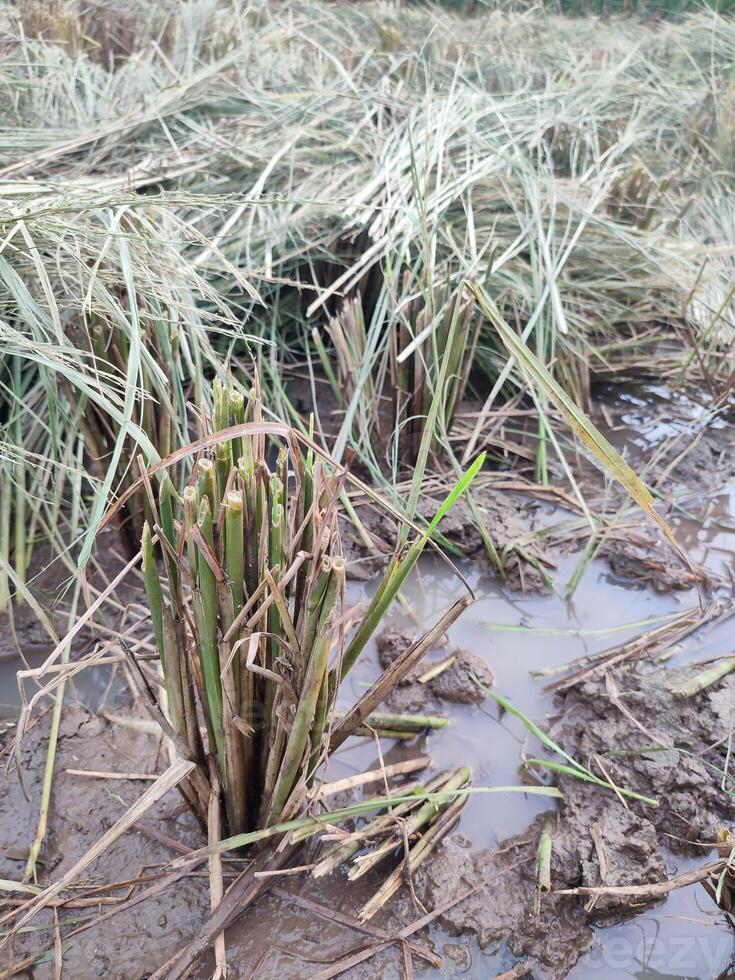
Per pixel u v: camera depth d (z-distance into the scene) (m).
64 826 0.57
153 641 0.71
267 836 0.53
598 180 1.25
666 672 0.69
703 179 1.39
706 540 0.87
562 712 0.67
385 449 0.94
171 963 0.49
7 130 1.06
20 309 0.71
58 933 0.50
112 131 1.09
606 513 0.90
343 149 1.18
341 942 0.51
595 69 1.68
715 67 1.77
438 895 0.53
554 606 0.79
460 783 0.60
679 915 0.54
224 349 1.04
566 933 0.52
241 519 0.42
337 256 1.06
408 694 0.68
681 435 1.03
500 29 1.83
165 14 1.59
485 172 1.12
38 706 0.66
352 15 1.87
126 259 0.69
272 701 0.49
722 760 0.62
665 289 1.18
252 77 1.34
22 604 0.75
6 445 0.68
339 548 0.48
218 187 1.11
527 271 1.10
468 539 0.84
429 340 0.90
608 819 0.57
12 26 1.33
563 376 1.06
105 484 0.54
